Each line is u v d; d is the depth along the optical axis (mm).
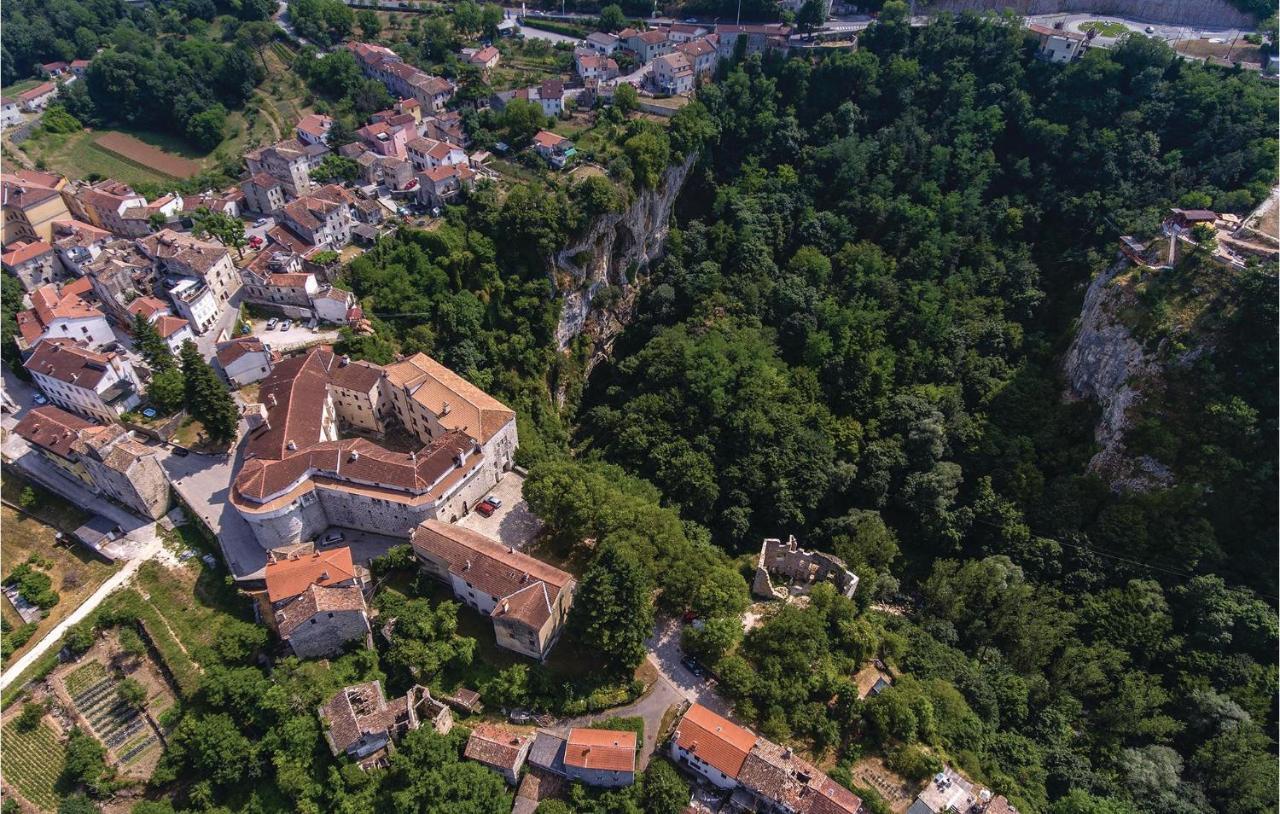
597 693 110750
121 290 158500
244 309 164125
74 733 102875
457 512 133375
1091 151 194500
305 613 104750
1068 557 143625
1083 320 166625
